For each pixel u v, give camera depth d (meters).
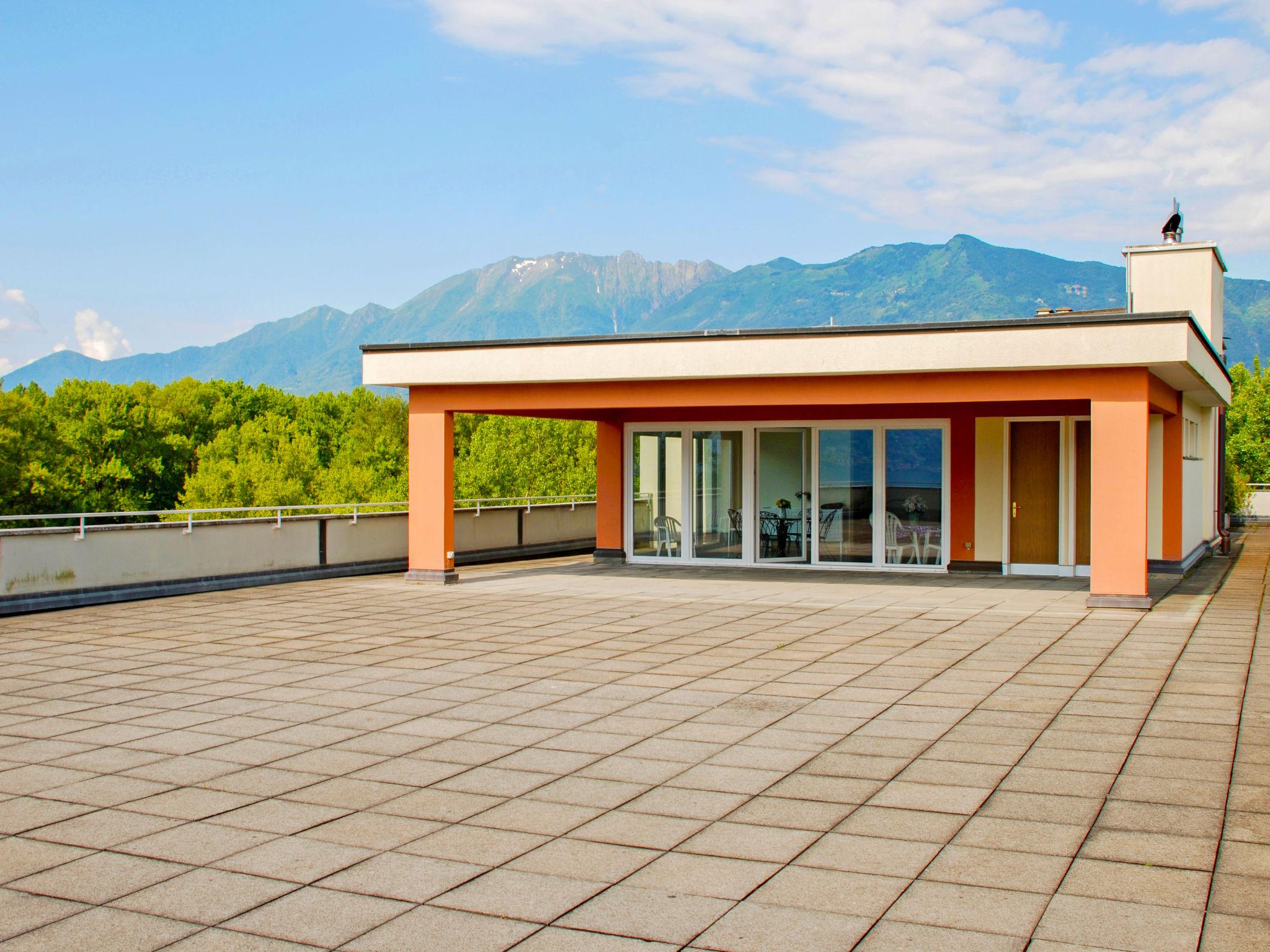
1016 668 10.20
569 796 6.56
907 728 8.03
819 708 8.67
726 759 7.28
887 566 19.02
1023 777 6.78
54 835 5.96
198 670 10.52
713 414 20.11
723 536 20.22
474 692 9.42
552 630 12.73
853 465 19.23
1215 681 9.48
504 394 16.83
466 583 17.69
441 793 6.64
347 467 84.56
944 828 5.90
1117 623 12.81
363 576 18.98
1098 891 5.02
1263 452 55.75
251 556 17.23
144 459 75.50
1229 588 16.52
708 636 12.22
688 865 5.42
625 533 21.09
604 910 4.90
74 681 10.07
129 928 4.76
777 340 14.94
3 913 4.93
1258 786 6.55
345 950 4.52
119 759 7.45
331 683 9.86
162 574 15.95
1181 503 18.16
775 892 5.07
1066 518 17.88
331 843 5.80
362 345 17.25
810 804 6.33
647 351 15.60
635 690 9.45
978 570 18.34
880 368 14.41
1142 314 13.12
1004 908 4.85
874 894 5.03
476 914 4.87
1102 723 8.09
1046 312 22.47
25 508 63.12
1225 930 4.59
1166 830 5.81
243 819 6.21
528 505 23.98
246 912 4.92
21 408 63.75
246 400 97.56
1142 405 13.55
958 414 18.38
